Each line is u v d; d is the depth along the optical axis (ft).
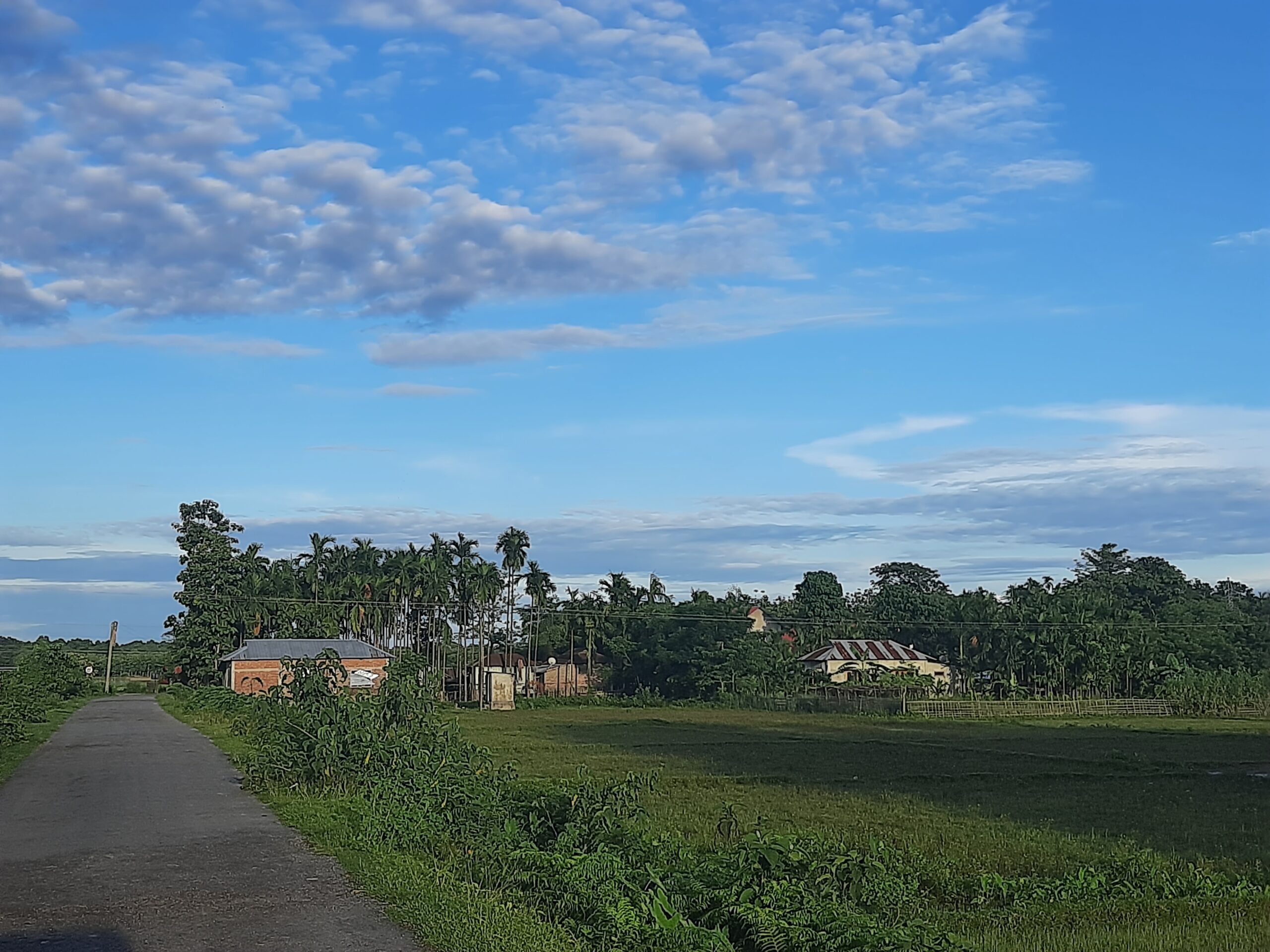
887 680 290.56
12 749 95.91
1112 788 92.99
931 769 108.99
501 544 313.53
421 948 29.09
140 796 62.75
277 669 230.68
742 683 289.94
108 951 29.01
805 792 85.10
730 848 42.24
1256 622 303.48
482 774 54.39
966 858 54.39
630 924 30.12
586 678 339.16
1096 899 43.98
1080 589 355.97
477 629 315.17
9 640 511.40
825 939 29.50
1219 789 92.22
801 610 411.75
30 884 37.63
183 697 219.20
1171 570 416.26
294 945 29.48
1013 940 36.63
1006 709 248.93
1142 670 278.26
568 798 44.32
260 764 66.18
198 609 270.05
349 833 46.70
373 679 232.32
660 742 143.23
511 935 29.66
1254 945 36.32
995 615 316.81
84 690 281.13
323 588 314.35
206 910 33.55
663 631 312.29
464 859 41.50
